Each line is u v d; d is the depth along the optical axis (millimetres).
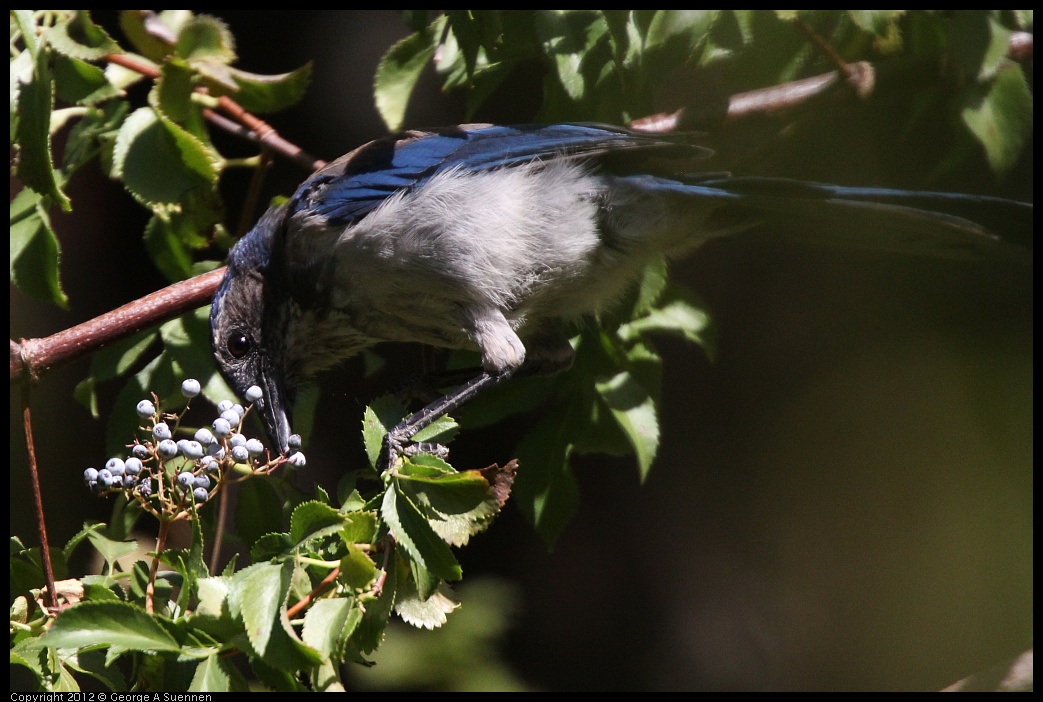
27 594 6535
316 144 13375
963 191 11367
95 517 13141
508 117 12523
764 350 14320
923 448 14609
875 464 14719
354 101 13375
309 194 8828
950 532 14445
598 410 8461
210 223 8664
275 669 5660
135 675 6180
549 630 13875
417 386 9430
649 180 8914
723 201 8781
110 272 13516
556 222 8750
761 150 9703
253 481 7289
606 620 13930
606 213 8914
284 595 5707
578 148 8711
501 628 12125
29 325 13344
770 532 14219
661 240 9070
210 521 7355
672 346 14352
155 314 8258
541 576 14023
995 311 14195
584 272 8930
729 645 13930
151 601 6156
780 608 14047
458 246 8500
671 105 10555
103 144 8273
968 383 14242
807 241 9062
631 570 14047
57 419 13398
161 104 8039
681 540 14164
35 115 7207
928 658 13664
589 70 7859
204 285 8484
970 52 7699
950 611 14023
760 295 14297
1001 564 14008
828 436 14461
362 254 8594
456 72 8734
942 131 10516
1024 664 7656
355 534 6016
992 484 14203
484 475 6160
